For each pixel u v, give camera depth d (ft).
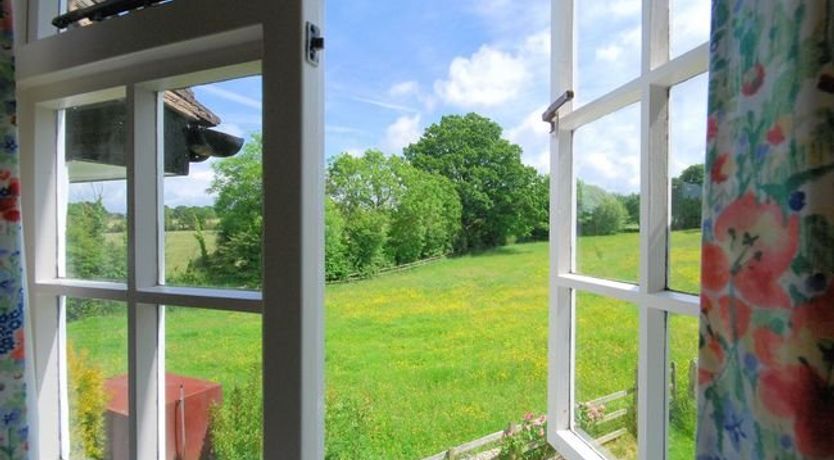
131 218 2.47
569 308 3.66
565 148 3.68
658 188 2.44
